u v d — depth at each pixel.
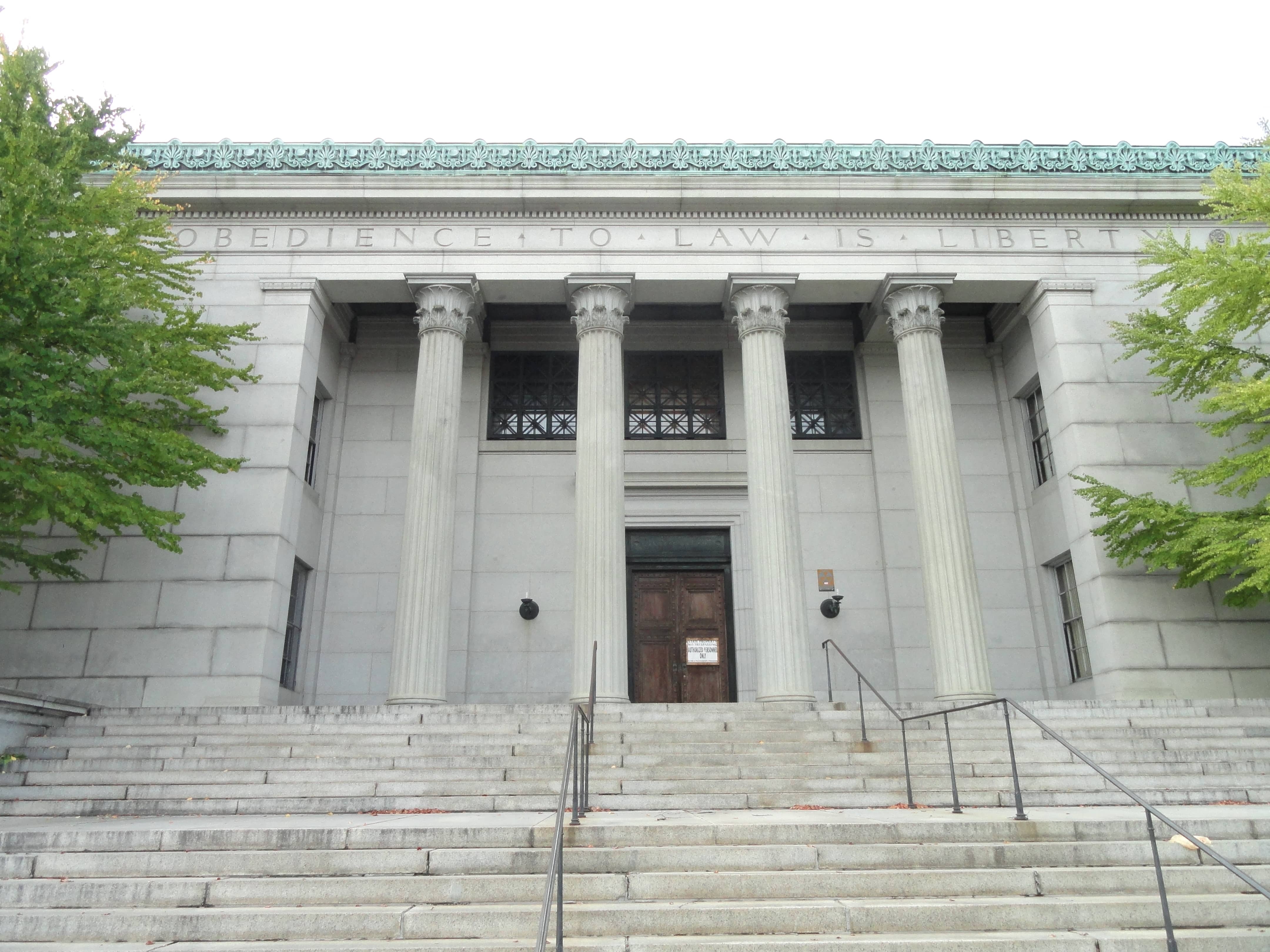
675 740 13.18
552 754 12.43
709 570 21.75
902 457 22.09
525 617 20.50
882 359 22.91
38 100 13.73
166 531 15.04
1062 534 19.81
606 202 19.58
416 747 12.84
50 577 17.25
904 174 19.81
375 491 21.28
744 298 19.39
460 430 21.86
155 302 15.12
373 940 6.57
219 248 19.41
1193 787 11.49
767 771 11.84
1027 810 10.43
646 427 22.59
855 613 20.98
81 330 12.79
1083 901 7.03
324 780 11.77
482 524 21.36
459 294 19.36
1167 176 19.91
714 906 6.87
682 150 19.95
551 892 5.28
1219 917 6.95
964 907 6.81
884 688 20.41
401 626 16.94
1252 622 17.66
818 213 19.95
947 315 23.09
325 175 19.28
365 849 8.02
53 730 13.75
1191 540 15.50
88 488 13.16
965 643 17.05
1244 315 15.80
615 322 19.12
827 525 21.69
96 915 6.70
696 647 21.06
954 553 17.64
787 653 16.52
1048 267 19.83
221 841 8.12
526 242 19.55
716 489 21.92
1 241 12.04
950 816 9.41
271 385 18.48
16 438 12.55
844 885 7.29
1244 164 20.09
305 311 19.02
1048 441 21.16
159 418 15.59
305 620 20.19
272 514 17.62
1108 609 17.59
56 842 8.16
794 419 22.70
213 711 14.54
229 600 17.08
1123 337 17.61
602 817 9.45
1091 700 17.05
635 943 6.26
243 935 6.62
